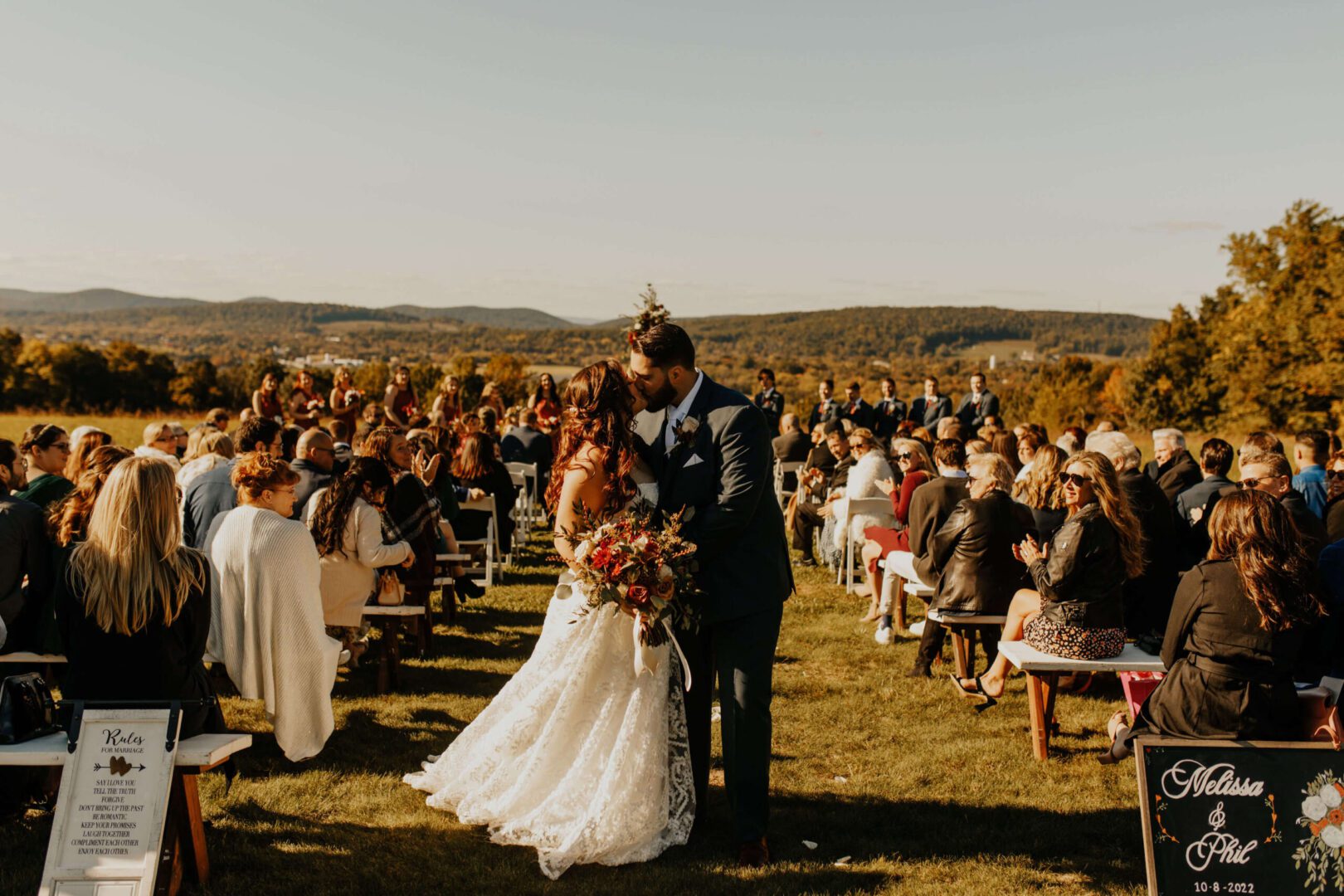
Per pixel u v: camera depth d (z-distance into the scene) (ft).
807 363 434.71
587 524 12.51
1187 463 24.22
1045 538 18.79
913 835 13.05
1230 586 11.57
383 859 11.89
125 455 14.88
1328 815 10.69
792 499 36.50
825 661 21.72
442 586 24.77
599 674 12.76
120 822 10.21
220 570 15.06
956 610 18.94
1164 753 10.93
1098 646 15.60
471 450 30.63
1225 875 10.61
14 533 14.28
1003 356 561.02
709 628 13.05
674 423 12.79
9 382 238.68
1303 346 133.39
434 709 18.02
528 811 12.55
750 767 12.31
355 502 18.76
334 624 18.69
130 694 10.90
